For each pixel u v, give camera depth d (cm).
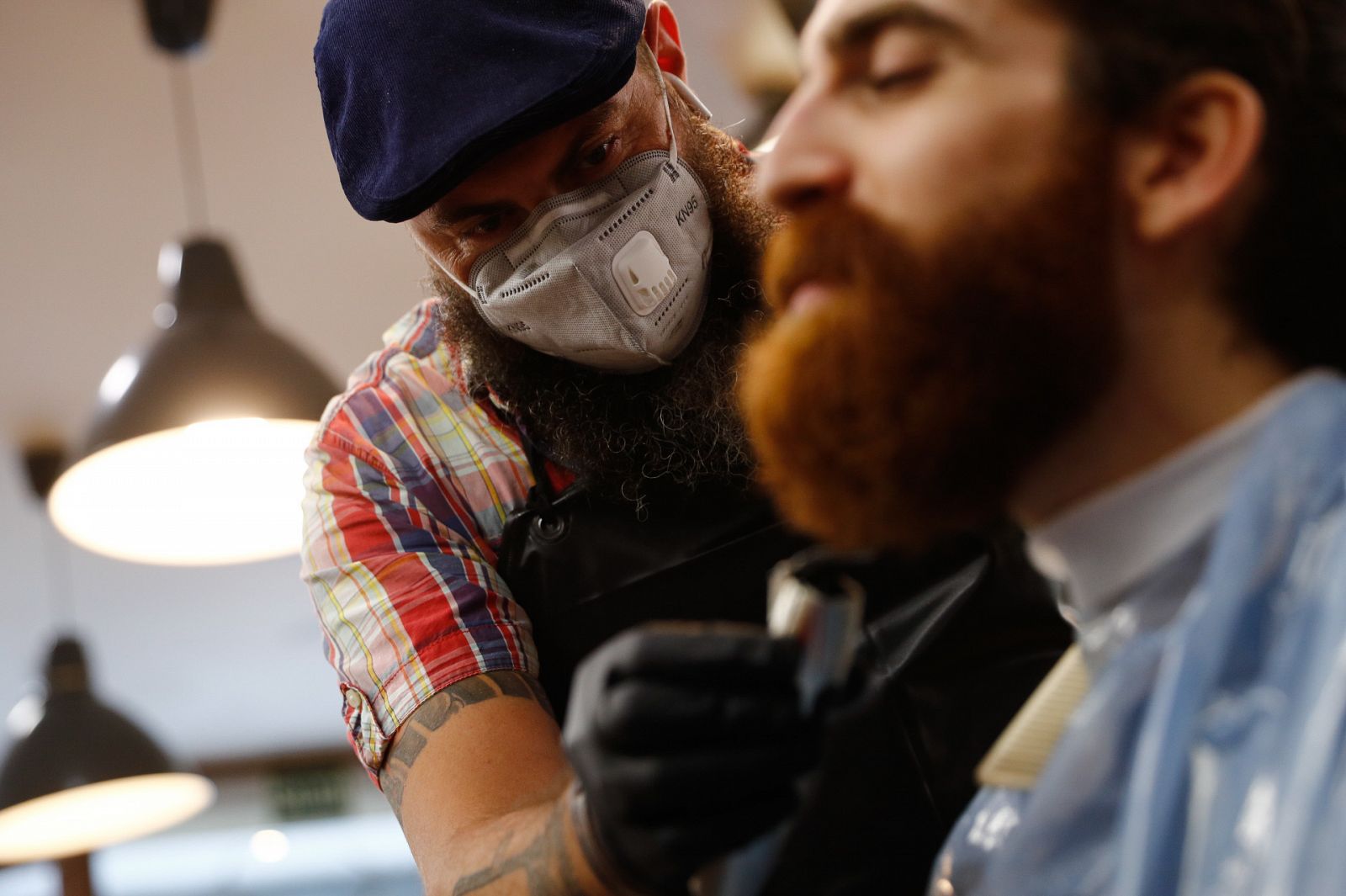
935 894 85
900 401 67
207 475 295
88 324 408
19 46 315
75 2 304
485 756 114
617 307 118
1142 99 67
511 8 112
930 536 71
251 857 746
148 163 354
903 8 69
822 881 123
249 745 731
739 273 126
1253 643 60
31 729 412
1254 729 57
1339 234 68
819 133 71
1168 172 67
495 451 132
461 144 108
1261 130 67
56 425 447
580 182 116
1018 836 68
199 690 654
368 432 133
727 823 78
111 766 404
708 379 124
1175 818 58
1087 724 67
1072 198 66
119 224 373
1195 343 68
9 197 359
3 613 555
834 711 77
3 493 472
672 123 124
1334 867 51
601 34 110
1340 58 71
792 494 72
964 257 67
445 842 108
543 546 129
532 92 108
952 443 68
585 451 127
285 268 401
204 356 286
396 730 120
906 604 127
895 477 68
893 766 125
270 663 635
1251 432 67
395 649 122
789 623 74
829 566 77
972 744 124
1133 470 70
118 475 293
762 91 276
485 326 129
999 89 67
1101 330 67
